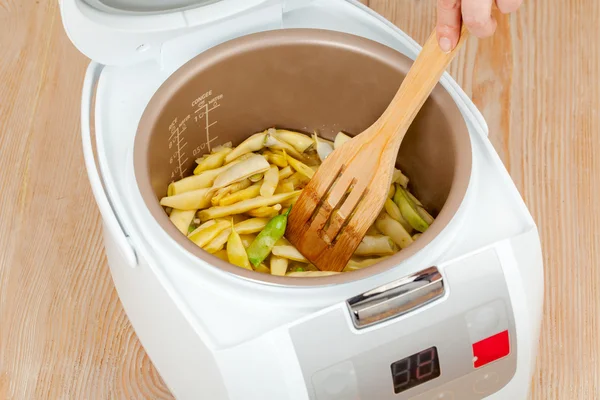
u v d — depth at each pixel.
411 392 0.94
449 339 0.93
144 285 0.98
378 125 0.98
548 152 1.43
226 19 1.08
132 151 1.01
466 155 0.99
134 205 0.97
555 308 1.30
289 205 1.15
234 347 0.88
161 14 1.04
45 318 1.26
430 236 0.92
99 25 0.98
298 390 0.90
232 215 1.14
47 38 1.52
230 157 1.18
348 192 1.06
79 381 1.22
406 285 0.89
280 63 1.11
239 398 0.90
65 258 1.32
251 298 0.91
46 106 1.46
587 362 1.26
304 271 1.10
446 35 0.84
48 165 1.40
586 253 1.35
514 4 0.78
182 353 0.96
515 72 1.51
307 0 1.13
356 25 1.15
